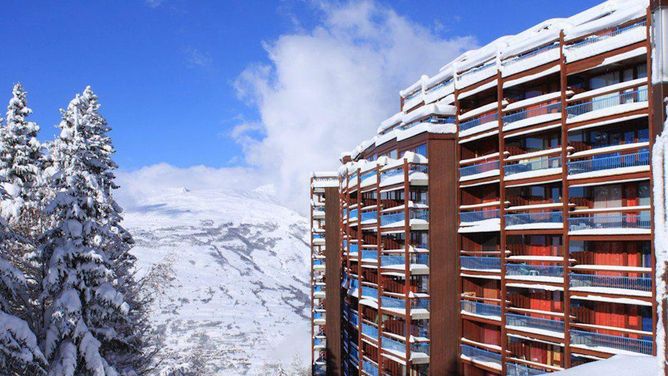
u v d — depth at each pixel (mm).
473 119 35062
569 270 27797
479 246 35375
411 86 43344
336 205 57500
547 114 29266
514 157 31094
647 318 26016
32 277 27344
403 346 35719
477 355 33906
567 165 27922
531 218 30625
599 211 26406
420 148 36656
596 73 28219
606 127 27906
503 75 31578
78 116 29281
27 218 31578
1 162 36750
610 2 28500
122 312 24625
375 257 40625
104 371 22984
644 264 26078
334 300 56125
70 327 22797
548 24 31938
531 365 29875
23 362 19594
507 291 32438
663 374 5172
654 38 5484
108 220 34719
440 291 35469
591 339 26891
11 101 38000
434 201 35625
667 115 5234
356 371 47938
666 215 5184
